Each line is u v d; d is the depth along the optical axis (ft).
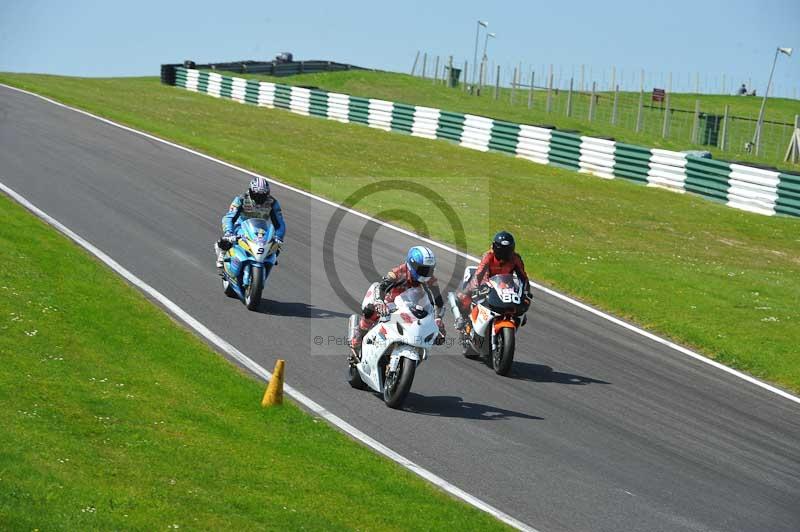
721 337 92.38
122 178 140.26
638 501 54.03
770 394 78.54
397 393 64.95
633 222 152.97
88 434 50.72
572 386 75.46
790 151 249.96
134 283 88.99
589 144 196.03
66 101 222.07
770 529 52.19
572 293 105.19
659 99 317.83
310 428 59.16
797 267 132.67
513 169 193.77
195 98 281.13
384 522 46.16
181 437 53.21
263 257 84.74
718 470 60.59
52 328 69.41
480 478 55.21
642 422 68.49
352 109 249.14
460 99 334.65
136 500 43.21
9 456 44.73
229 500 45.52
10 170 135.64
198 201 130.72
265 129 219.61
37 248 92.58
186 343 72.95
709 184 177.06
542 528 49.11
